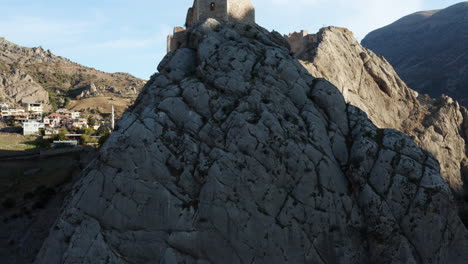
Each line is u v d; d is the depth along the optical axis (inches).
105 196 1145.4
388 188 1150.3
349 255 1109.7
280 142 1164.5
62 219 1147.3
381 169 1176.2
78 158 3142.2
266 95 1268.5
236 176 1122.7
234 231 1083.3
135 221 1118.4
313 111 1289.4
